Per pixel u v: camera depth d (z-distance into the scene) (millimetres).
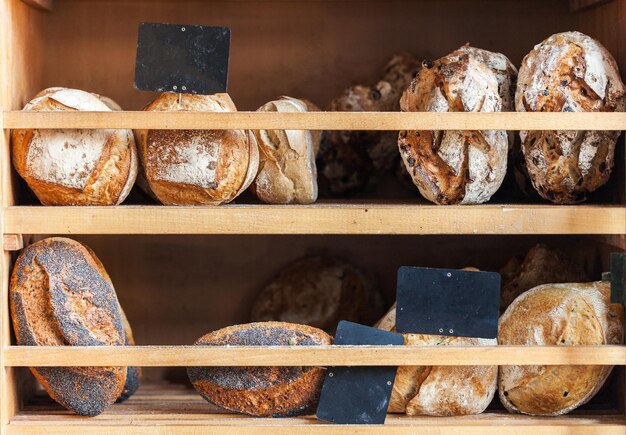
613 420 1151
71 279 1128
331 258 1449
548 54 1159
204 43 1117
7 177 1129
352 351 1091
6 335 1116
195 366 1123
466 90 1133
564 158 1171
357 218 1114
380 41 1441
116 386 1141
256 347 1088
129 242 1461
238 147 1139
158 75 1114
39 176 1122
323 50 1442
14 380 1164
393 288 1469
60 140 1120
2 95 1112
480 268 1465
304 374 1132
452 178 1167
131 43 1429
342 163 1390
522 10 1436
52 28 1415
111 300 1151
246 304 1471
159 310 1468
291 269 1438
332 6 1438
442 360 1094
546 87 1148
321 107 1447
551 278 1318
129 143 1162
